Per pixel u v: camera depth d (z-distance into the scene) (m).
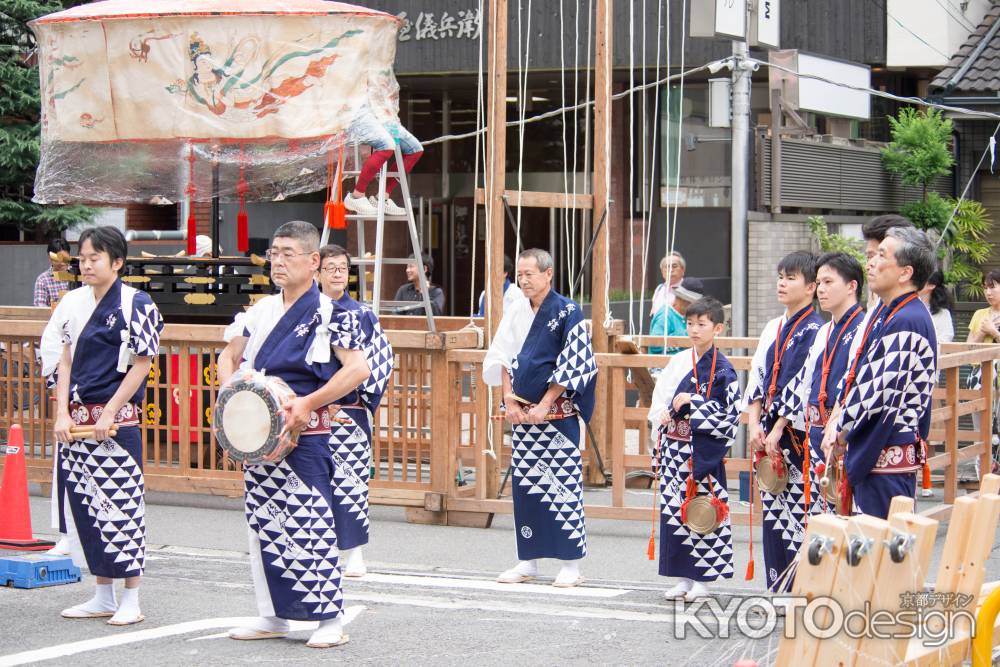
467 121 19.39
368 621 6.10
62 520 6.11
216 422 5.46
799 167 16.02
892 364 5.22
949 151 17.11
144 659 5.41
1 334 9.50
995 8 18.38
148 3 9.66
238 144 9.63
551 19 17.39
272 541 5.50
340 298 7.14
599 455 9.82
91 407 5.96
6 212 18.25
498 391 9.01
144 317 5.98
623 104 18.19
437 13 17.78
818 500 5.93
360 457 7.01
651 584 7.10
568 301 6.93
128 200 10.57
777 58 14.91
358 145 9.57
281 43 9.17
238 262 9.90
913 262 5.29
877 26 17.19
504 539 8.40
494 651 5.57
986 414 9.26
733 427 6.52
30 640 5.71
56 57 9.62
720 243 17.67
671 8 17.11
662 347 10.72
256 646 5.62
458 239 19.59
